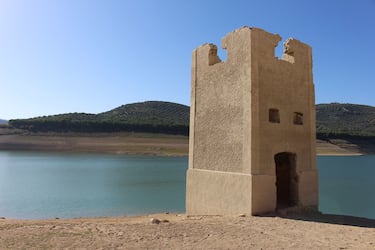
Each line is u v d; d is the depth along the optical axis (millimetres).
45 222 10625
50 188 29688
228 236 8375
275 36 12875
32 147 86688
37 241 7559
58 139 93688
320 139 108375
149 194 26953
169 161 64938
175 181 35406
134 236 8211
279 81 12750
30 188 29609
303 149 13250
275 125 12367
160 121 121312
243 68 12242
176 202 23422
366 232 9070
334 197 26500
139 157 75125
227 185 12414
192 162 14727
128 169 48750
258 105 11906
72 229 8883
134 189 29609
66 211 20031
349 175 45156
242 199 11641
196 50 15250
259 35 12320
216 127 13422
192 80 15312
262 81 12164
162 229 9023
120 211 20047
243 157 11844
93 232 8570
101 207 21406
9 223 9922
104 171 45469
